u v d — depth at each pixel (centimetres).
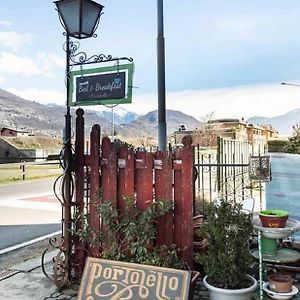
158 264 347
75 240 418
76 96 430
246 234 351
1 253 568
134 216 379
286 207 447
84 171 421
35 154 3102
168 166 387
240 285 342
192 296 319
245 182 1080
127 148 405
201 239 406
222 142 973
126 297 303
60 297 384
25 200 1136
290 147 883
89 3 421
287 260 355
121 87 407
